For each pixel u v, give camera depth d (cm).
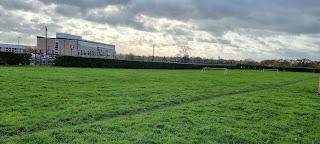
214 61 7781
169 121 738
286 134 667
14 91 1076
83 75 1931
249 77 2845
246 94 1404
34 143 543
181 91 1356
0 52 2719
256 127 717
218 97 1266
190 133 638
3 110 783
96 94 1134
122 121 716
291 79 2905
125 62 4038
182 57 7888
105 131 630
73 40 6234
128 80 1781
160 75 2438
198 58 7894
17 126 641
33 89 1155
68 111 802
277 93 1487
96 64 3622
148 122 718
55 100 952
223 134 641
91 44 6975
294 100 1218
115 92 1212
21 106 841
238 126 719
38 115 742
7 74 1622
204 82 1934
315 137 652
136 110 881
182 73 3047
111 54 8188
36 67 2588
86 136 589
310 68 6469
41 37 6091
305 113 920
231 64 6762
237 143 594
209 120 764
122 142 560
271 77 3066
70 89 1226
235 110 927
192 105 988
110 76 1992
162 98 1112
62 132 610
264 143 601
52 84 1345
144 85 1535
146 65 4381
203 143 578
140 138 589
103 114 795
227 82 2031
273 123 763
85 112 802
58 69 2458
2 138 574
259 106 1015
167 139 591
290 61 7700
